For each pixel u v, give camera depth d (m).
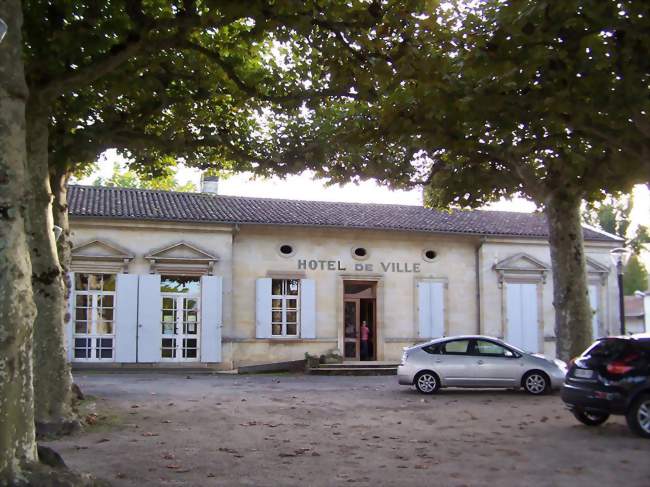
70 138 12.41
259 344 24.58
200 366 23.69
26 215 6.28
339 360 24.70
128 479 7.70
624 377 10.52
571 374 11.39
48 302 10.85
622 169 12.70
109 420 11.98
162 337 23.48
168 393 16.42
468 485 7.54
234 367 24.16
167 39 10.13
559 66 9.59
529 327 27.09
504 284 27.09
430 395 16.52
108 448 9.54
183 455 9.08
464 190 17.55
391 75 9.96
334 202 28.88
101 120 13.39
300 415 12.95
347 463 8.66
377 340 25.81
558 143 12.62
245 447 9.69
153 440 10.18
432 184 17.70
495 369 16.59
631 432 10.73
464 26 9.97
